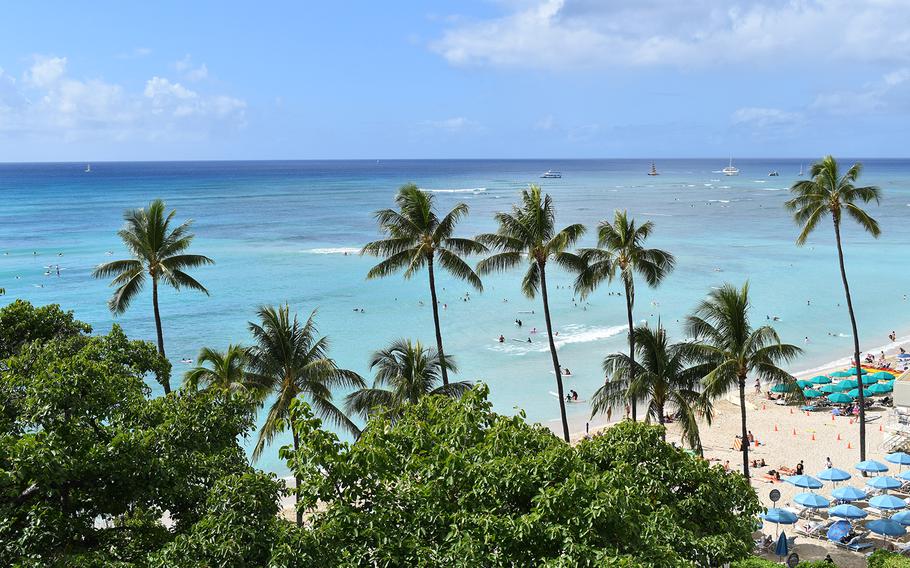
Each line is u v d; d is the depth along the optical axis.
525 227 39.28
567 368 66.81
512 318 85.62
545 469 16.19
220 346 71.00
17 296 90.44
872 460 43.50
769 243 143.12
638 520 16.55
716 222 178.12
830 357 72.25
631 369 36.72
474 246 39.91
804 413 55.97
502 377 64.38
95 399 16.81
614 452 21.59
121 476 16.06
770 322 84.56
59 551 15.25
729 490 22.02
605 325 82.19
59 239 138.50
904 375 47.41
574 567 13.74
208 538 13.80
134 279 40.78
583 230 40.78
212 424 19.06
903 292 99.81
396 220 39.03
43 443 15.02
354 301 93.31
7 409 18.69
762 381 65.44
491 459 16.78
